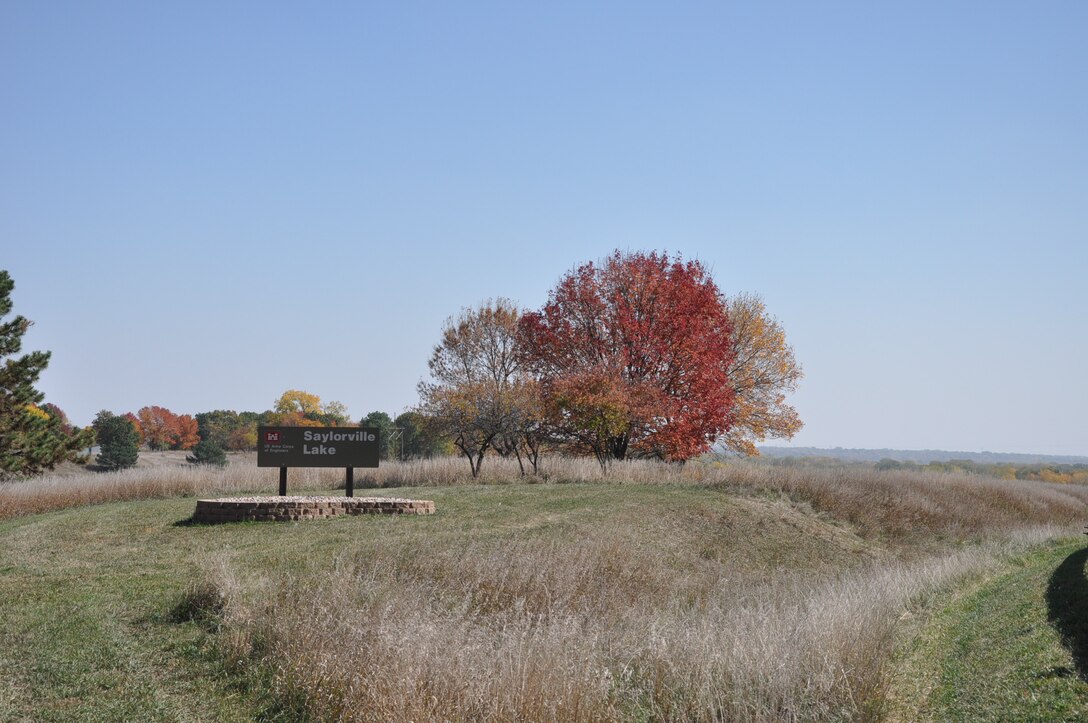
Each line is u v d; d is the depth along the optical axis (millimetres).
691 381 39156
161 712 8633
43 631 10914
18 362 28672
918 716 9391
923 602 16062
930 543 29031
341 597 11484
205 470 29906
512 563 15211
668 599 16297
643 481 30891
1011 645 11156
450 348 48031
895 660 11453
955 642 12398
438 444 65438
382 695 8586
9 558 15766
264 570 14102
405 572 14305
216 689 9391
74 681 9273
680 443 37562
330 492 26547
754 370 48812
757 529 25703
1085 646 10219
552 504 23828
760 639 10594
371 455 22125
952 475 43250
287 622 10617
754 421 48938
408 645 9312
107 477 27438
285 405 80062
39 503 24000
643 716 9516
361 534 17766
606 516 22797
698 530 24172
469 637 10461
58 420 30891
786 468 34125
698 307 39969
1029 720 8141
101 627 11195
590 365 38156
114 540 17562
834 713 9594
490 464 32625
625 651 11094
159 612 11914
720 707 9359
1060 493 45594
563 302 41406
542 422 35094
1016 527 32938
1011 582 17250
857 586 16531
